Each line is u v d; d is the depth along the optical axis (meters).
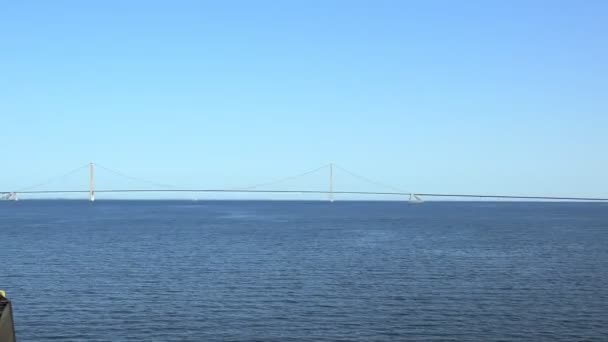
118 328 36.81
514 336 35.16
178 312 41.03
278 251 79.88
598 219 183.38
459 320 38.81
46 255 74.81
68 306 42.81
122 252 78.56
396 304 43.56
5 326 19.02
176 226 139.62
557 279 55.06
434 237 105.19
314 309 42.00
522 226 141.75
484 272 59.50
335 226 141.38
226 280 54.50
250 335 35.41
